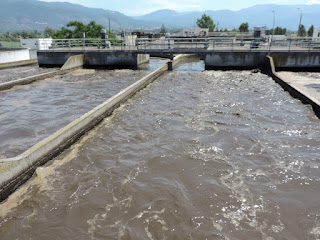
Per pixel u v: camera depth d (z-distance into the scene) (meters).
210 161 9.57
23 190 8.04
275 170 8.99
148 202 7.53
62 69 27.33
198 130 12.27
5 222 6.85
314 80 21.38
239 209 7.22
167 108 15.64
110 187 8.20
